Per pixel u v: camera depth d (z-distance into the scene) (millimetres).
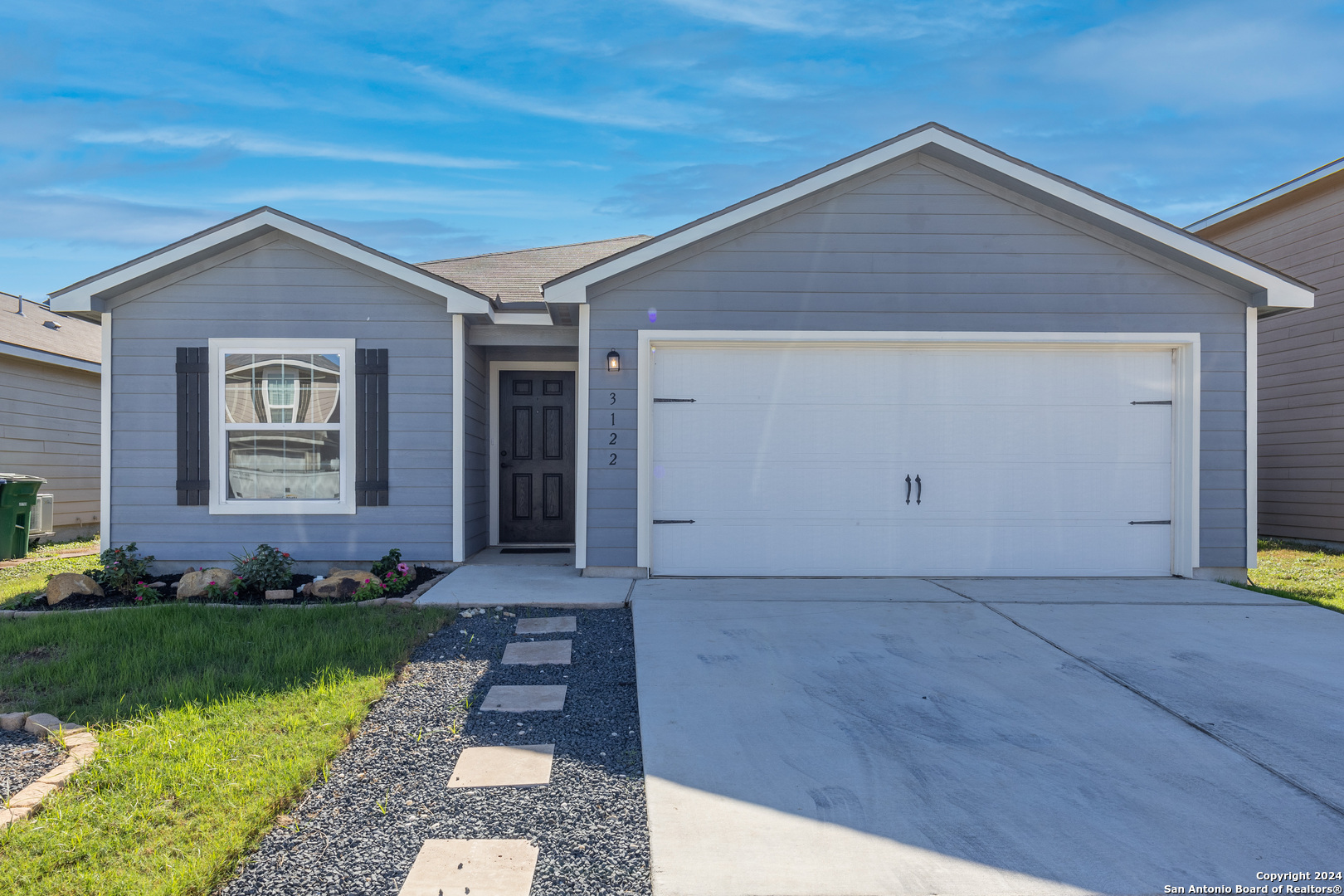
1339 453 10859
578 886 2580
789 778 3393
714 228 7445
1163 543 7797
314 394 8117
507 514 10109
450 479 8141
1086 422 7793
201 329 8039
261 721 3859
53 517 12297
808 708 4199
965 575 7730
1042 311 7688
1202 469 7699
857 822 3018
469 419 8531
